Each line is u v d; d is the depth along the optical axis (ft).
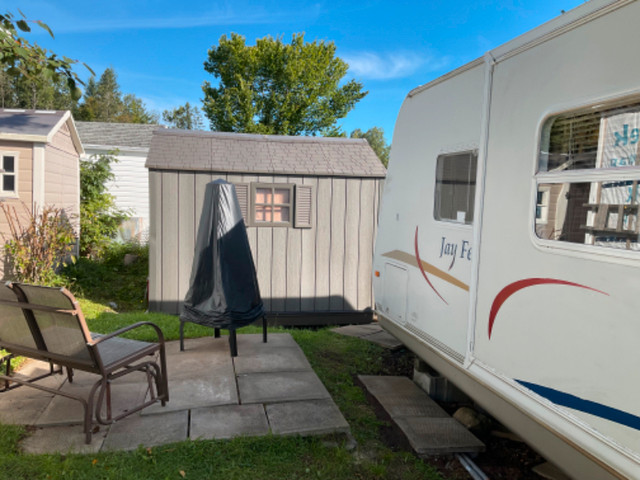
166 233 21.76
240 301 14.38
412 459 9.73
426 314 11.32
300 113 84.23
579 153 6.84
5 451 8.63
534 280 7.47
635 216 5.92
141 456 8.75
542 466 9.68
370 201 23.75
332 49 84.99
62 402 10.97
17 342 10.40
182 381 12.39
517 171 7.99
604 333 6.15
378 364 15.53
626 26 6.04
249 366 13.65
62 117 28.68
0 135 24.09
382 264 14.37
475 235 9.03
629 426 5.74
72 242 30.12
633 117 6.03
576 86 6.81
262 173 22.35
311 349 16.24
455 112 10.38
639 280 5.69
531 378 7.47
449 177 10.61
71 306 8.63
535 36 7.66
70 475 8.00
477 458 10.16
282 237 22.97
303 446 9.53
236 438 9.43
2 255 24.47
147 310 23.16
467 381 9.57
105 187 41.68
